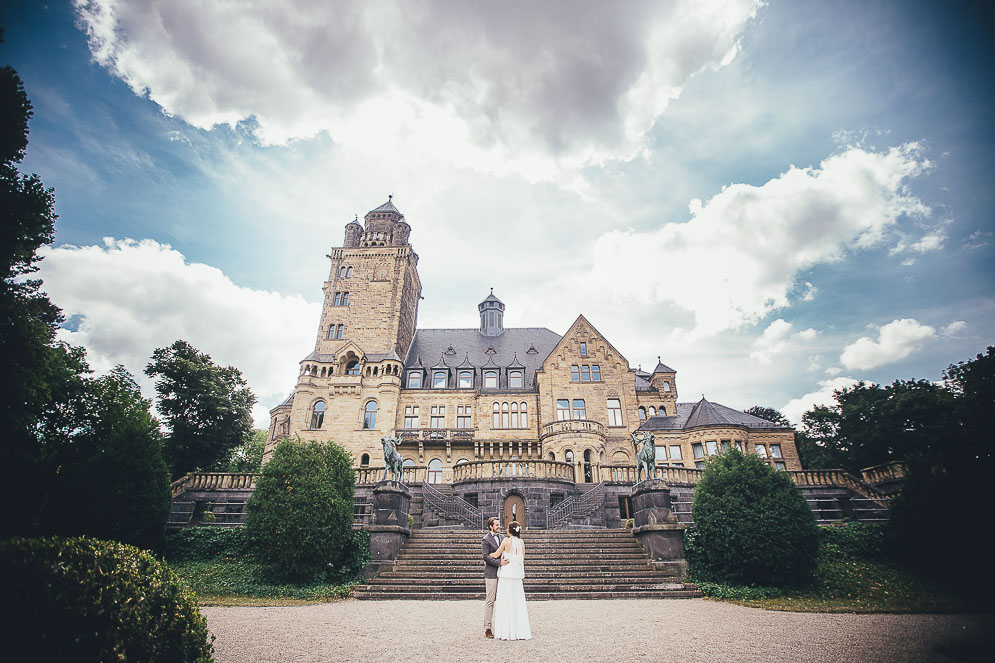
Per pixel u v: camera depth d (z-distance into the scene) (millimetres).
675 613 11875
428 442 38719
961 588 15117
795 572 15531
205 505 22766
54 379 16422
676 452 37656
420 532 20484
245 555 19172
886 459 36906
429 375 43719
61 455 16906
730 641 8672
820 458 44906
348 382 41219
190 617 5605
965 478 16859
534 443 38562
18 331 13039
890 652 7938
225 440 39125
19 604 4426
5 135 12469
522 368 43469
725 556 15836
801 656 7652
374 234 50531
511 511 25688
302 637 9055
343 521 17438
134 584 5203
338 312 45438
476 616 11531
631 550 18250
